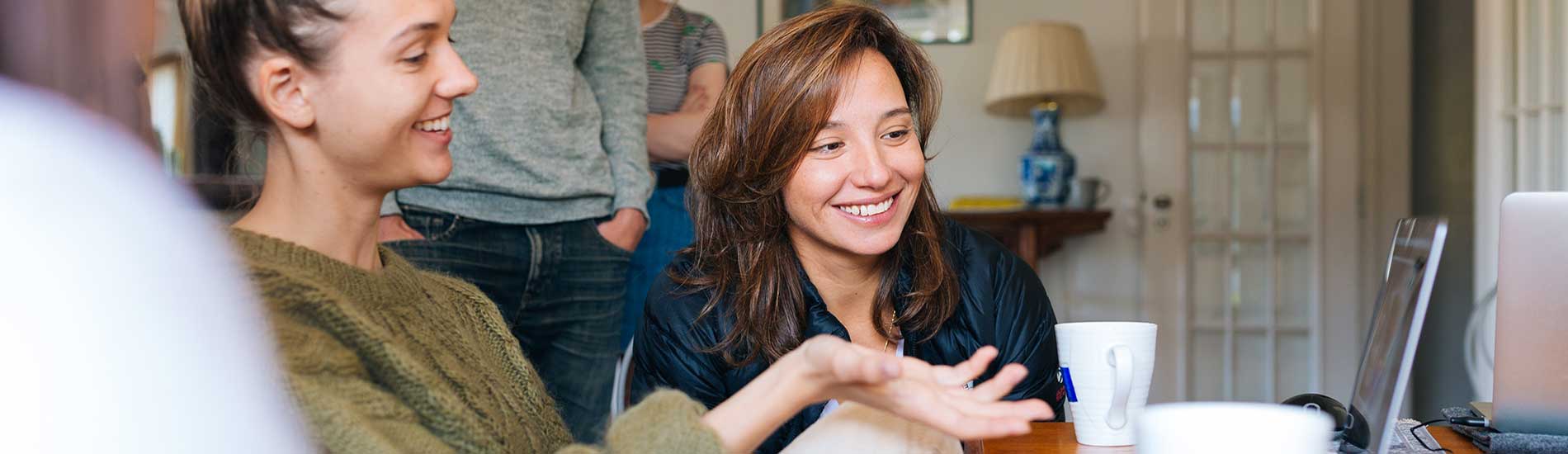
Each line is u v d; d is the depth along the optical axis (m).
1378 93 3.83
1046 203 3.65
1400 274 0.91
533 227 1.73
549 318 1.79
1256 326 3.90
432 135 0.83
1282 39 3.85
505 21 1.67
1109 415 0.98
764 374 0.77
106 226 0.49
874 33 1.22
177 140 1.74
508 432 0.87
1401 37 3.81
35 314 0.46
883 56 1.21
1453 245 3.57
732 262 1.29
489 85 1.65
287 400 0.61
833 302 1.32
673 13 2.36
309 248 0.75
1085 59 3.65
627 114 1.90
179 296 0.53
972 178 3.94
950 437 0.85
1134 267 3.93
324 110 0.76
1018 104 3.80
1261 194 3.88
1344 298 3.83
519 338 1.77
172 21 1.80
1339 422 0.97
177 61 1.80
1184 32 3.84
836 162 1.18
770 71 1.19
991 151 3.93
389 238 1.63
